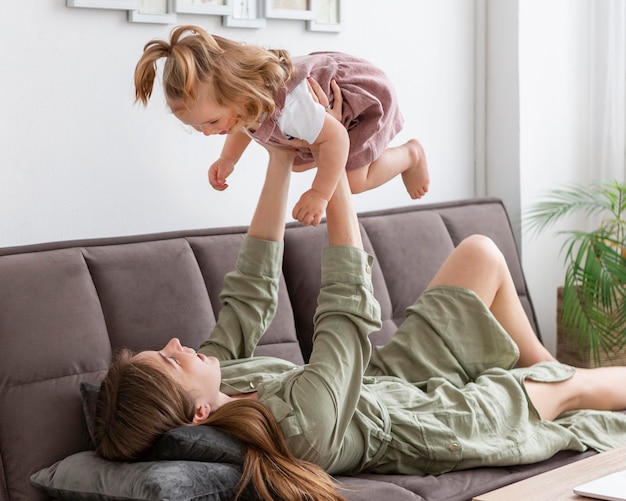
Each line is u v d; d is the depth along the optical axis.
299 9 3.08
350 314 2.11
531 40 3.67
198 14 2.82
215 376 2.14
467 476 2.19
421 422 2.23
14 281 2.17
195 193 2.89
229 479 1.84
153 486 1.74
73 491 1.92
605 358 3.38
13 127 2.50
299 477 1.90
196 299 2.47
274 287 2.41
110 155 2.69
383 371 2.53
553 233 3.84
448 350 2.53
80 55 2.61
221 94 1.92
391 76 3.42
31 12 2.51
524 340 2.70
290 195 3.13
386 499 2.00
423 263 3.02
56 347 2.17
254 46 2.01
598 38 3.88
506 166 3.71
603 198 3.89
